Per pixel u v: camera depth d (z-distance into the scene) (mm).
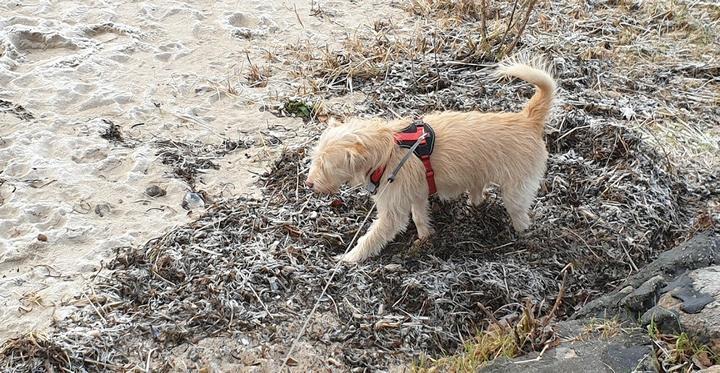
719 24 4883
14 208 3561
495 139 3389
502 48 4520
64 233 3473
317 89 4266
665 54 4645
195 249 3447
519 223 3529
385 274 3404
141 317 3240
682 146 4055
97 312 3242
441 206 3658
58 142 3855
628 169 3832
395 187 3355
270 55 4441
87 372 3105
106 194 3656
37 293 3285
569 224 3633
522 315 3271
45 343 3129
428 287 3363
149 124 4008
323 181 3309
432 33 4691
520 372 2977
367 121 3396
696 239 3422
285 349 3191
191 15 4680
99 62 4305
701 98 4344
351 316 3287
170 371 3119
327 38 4633
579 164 3842
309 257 3455
